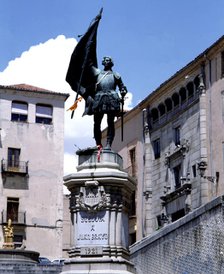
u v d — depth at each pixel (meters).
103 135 46.12
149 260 27.59
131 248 29.38
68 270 13.77
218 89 37.47
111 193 14.16
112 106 15.06
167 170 43.34
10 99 52.66
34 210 51.25
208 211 23.42
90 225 14.09
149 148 46.31
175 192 40.94
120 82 15.47
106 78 15.32
